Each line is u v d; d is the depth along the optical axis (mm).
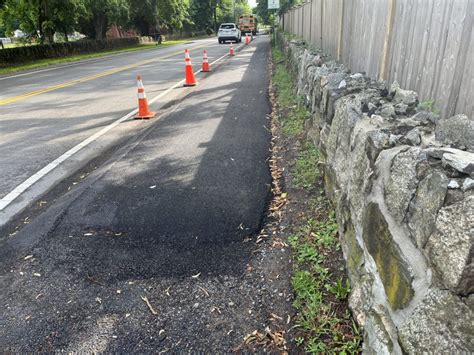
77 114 8227
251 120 7090
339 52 5586
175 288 2787
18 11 26641
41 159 5527
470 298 1199
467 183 1310
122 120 7602
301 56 7703
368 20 3951
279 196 4031
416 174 1601
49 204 4133
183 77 13125
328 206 3555
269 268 2936
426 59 2537
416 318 1493
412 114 2434
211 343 2316
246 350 2254
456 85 2156
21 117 8070
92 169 5117
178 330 2422
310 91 5418
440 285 1357
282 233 3357
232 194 4148
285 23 21312
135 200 4113
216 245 3264
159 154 5516
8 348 2334
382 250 1916
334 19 6113
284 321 2438
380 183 1979
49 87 12219
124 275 2947
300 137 5445
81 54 29656
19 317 2574
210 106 8375
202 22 71062
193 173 4770
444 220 1335
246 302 2623
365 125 2455
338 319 2359
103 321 2516
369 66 3912
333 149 3342
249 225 3531
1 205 4152
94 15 34594
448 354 1275
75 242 3389
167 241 3352
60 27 30156
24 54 23312
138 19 47250
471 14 1992
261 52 21625
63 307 2650
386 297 1854
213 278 2869
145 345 2322
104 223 3672
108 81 12977
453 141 1789
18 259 3188
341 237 2924
